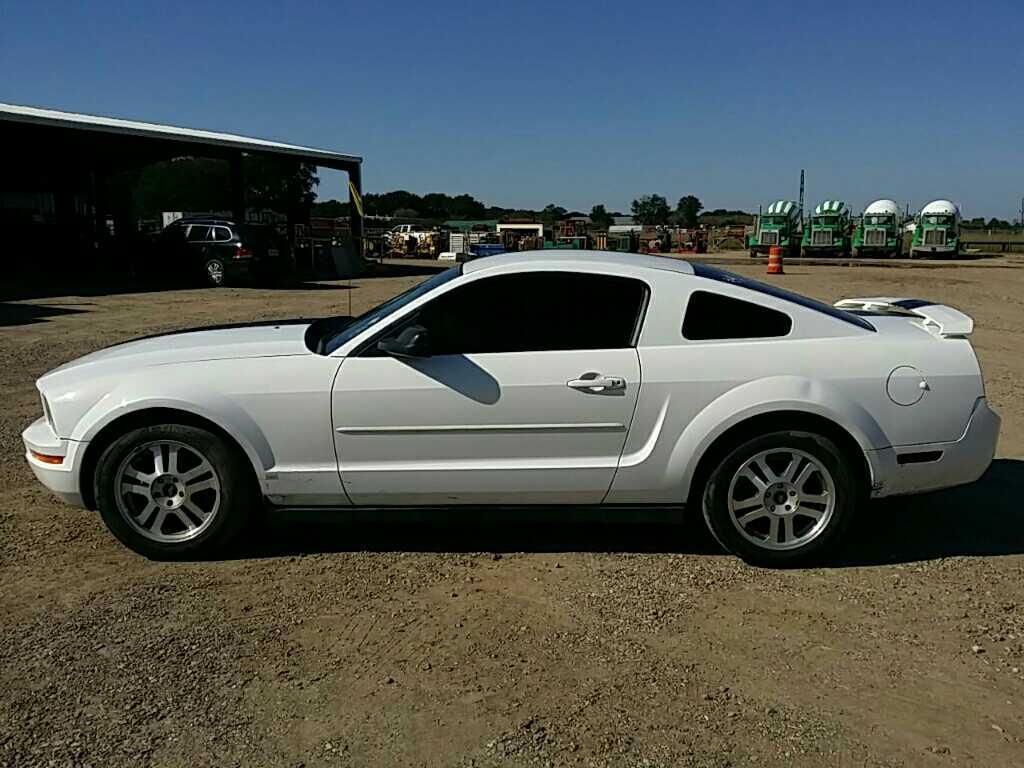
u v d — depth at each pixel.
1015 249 46.97
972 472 4.23
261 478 4.12
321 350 4.26
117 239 23.67
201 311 15.38
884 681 3.20
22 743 2.79
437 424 4.07
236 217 26.45
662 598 3.88
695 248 48.56
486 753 2.76
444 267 33.25
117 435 4.14
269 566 4.21
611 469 4.11
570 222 47.56
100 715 2.95
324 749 2.78
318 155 27.75
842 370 4.07
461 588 3.97
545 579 4.07
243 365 4.14
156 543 4.21
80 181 28.56
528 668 3.28
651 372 4.05
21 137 22.42
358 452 4.11
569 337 4.12
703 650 3.42
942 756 2.76
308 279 24.45
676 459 4.09
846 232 39.03
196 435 4.09
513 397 4.05
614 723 2.92
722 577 4.10
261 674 3.22
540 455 4.11
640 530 4.71
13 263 23.22
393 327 4.14
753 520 4.17
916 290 19.61
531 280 4.16
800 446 4.07
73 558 4.27
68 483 4.17
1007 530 4.70
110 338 11.71
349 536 4.61
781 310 4.19
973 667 3.30
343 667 3.28
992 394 8.31
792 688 3.15
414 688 3.14
